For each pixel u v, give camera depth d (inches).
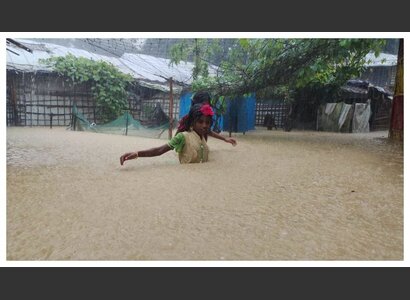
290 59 424.8
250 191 147.2
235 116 586.9
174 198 133.2
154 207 121.3
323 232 100.3
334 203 130.6
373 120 720.3
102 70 740.7
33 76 684.7
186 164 216.2
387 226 105.8
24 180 163.2
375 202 132.4
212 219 109.7
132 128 534.3
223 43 542.3
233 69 498.9
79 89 736.3
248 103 677.3
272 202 130.6
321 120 682.8
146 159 238.7
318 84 667.4
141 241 92.1
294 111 730.2
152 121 693.3
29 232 98.1
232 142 270.7
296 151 309.3
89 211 116.3
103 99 744.3
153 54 834.8
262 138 478.3
